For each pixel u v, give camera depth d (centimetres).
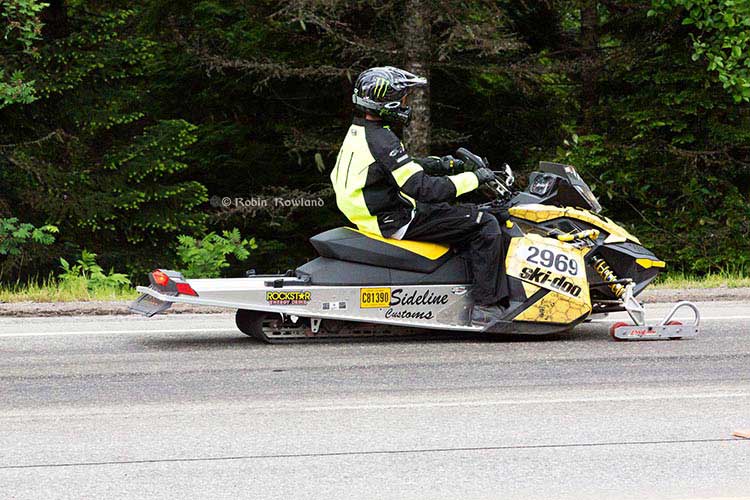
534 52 3025
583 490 747
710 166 2942
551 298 1304
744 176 2955
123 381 1116
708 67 2505
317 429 916
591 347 1306
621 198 2967
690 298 1802
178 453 843
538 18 3012
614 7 2906
